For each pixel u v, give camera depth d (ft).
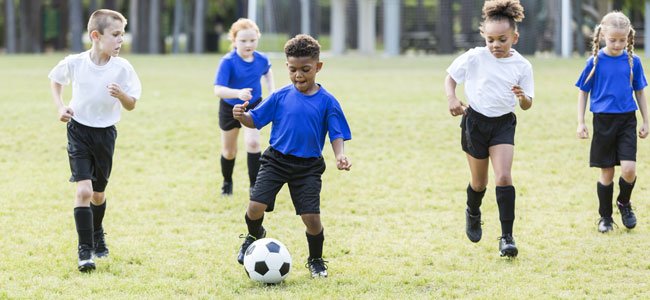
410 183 49.55
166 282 30.50
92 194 33.37
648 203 43.52
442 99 83.71
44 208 43.24
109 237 37.47
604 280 30.68
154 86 101.45
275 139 31.17
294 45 30.40
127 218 41.24
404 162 55.67
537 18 170.30
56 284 30.22
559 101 80.48
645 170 51.67
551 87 93.56
